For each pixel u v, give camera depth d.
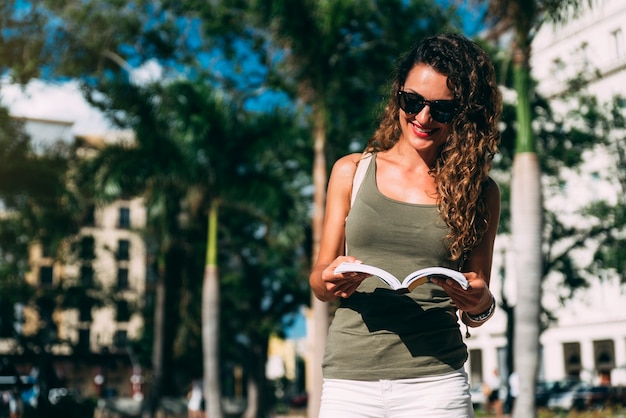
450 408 2.28
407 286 2.15
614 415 24.00
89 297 30.48
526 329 10.90
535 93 23.55
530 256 10.99
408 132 2.38
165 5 22.30
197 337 27.38
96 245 30.81
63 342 30.58
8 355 27.70
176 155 17.16
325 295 2.39
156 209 19.62
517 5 10.88
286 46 14.10
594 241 28.70
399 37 17.72
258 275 27.80
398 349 2.29
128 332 62.91
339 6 13.78
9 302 27.62
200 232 23.88
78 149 23.44
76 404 18.44
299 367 76.06
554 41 11.49
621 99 24.33
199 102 16.47
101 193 17.31
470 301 2.24
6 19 20.67
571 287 25.84
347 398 2.31
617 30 35.62
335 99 18.00
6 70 20.91
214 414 16.28
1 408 26.34
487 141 2.41
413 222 2.33
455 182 2.33
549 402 30.02
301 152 21.36
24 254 27.08
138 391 52.19
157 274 25.34
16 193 23.66
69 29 21.48
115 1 21.92
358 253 2.37
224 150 16.70
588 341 39.75
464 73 2.36
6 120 21.97
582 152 24.61
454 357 2.33
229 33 22.06
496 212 2.48
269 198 16.88
